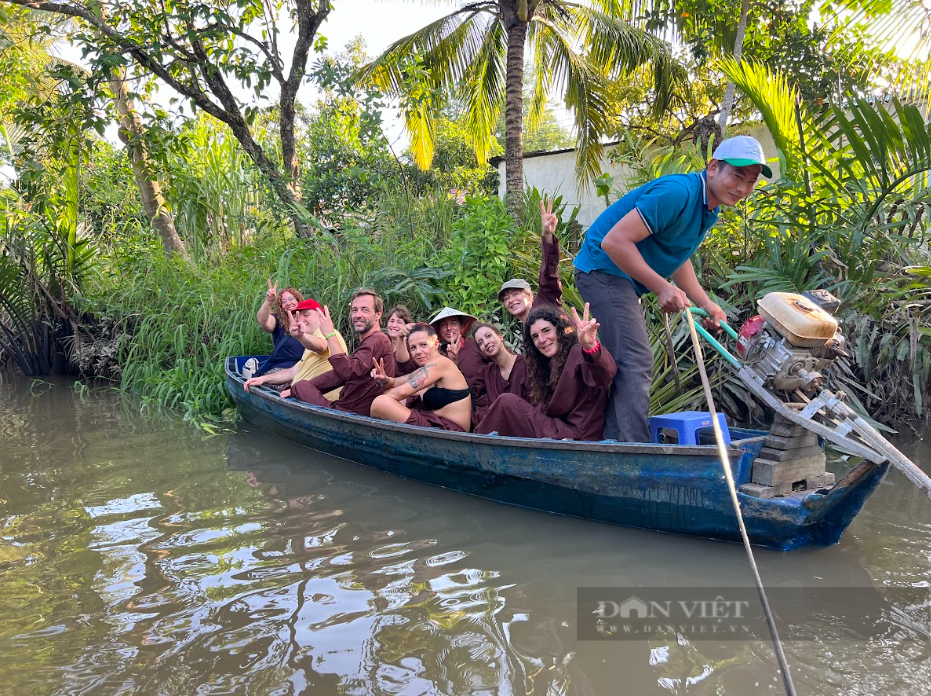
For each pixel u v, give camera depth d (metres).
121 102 11.59
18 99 11.89
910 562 3.34
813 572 3.26
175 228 11.82
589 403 4.25
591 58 11.66
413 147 13.14
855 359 5.92
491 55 11.80
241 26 9.85
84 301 10.49
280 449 5.80
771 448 3.54
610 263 4.08
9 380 10.77
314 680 2.48
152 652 2.69
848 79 10.84
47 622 2.94
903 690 2.34
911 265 6.11
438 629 2.82
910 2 6.73
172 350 8.98
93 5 9.48
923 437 5.68
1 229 10.49
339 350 5.90
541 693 2.38
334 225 9.83
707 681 2.43
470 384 5.42
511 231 7.66
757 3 11.38
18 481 5.02
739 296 6.76
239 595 3.15
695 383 6.36
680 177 3.79
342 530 3.95
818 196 6.54
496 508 4.29
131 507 4.40
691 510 3.63
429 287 7.70
